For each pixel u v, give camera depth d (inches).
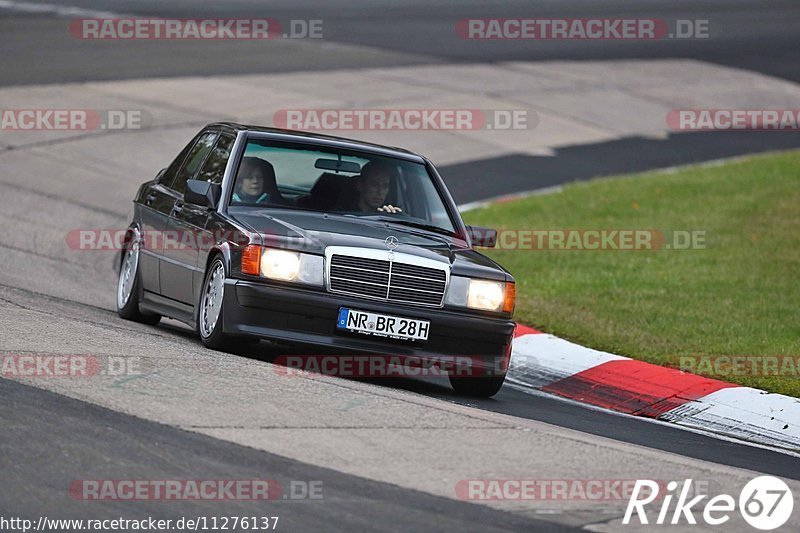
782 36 5339.6
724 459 1111.0
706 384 1411.2
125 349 1175.6
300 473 847.1
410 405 1080.8
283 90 3535.9
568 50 4702.3
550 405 1311.5
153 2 5241.1
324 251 1213.7
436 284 1237.1
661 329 1674.5
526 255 2170.3
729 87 4247.0
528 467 920.9
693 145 3449.8
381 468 877.2
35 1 4958.2
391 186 1370.6
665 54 4749.0
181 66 3796.8
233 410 984.3
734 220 2492.6
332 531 748.6
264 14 5152.6
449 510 802.2
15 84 3339.1
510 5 5836.6
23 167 2593.5
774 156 3243.1
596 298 1855.3
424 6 5723.4
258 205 1304.1
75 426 905.5
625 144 3400.6
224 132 1416.1
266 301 1195.3
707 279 2001.7
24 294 1571.1
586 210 2568.9
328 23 4990.2
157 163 2741.1
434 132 3245.6
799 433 1274.6
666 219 2496.3
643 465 968.9
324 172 1355.8
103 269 1969.7
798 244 2281.0
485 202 2645.2
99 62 3759.8
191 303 1321.4
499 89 3841.0
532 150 3216.0
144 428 913.5
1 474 797.9
